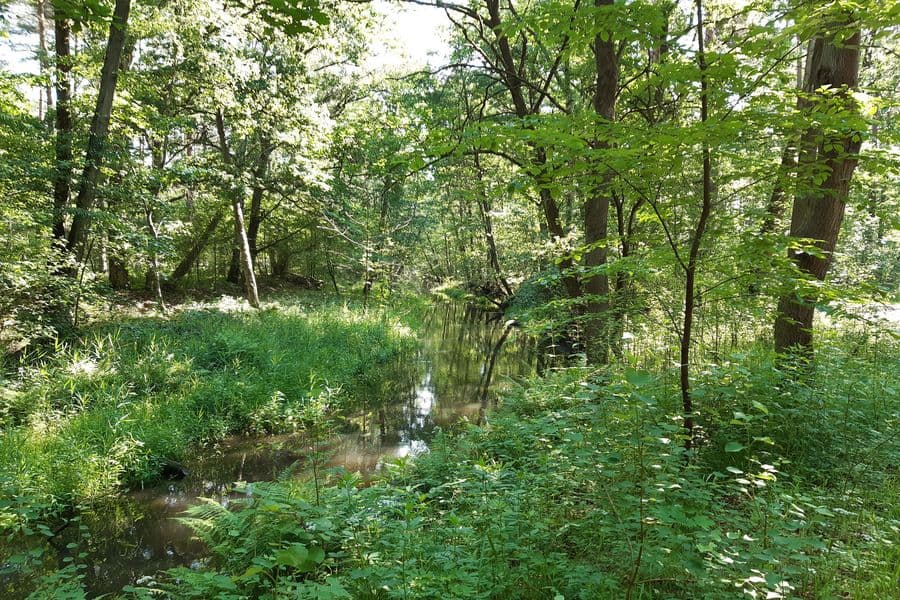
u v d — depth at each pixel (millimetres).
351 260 26469
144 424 8422
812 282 4023
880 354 6586
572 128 3959
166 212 15766
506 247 28125
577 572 2883
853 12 3498
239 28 14648
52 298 10266
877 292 4199
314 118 17047
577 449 3766
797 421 4523
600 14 3850
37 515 5965
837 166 5883
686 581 2695
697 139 3574
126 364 10141
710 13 8984
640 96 8164
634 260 5258
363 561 3582
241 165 18469
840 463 4094
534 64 14148
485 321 26516
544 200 11773
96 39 14141
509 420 7145
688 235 5473
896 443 4066
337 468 4816
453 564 3219
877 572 2824
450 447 7066
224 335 12273
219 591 3869
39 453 7004
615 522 3016
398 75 21438
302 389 11250
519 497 4035
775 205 6352
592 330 8312
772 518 3004
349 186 23312
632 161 3922
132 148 13492
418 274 40469
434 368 15469
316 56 19281
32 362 9430
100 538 6066
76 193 11836
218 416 9625
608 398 3760
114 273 18828
